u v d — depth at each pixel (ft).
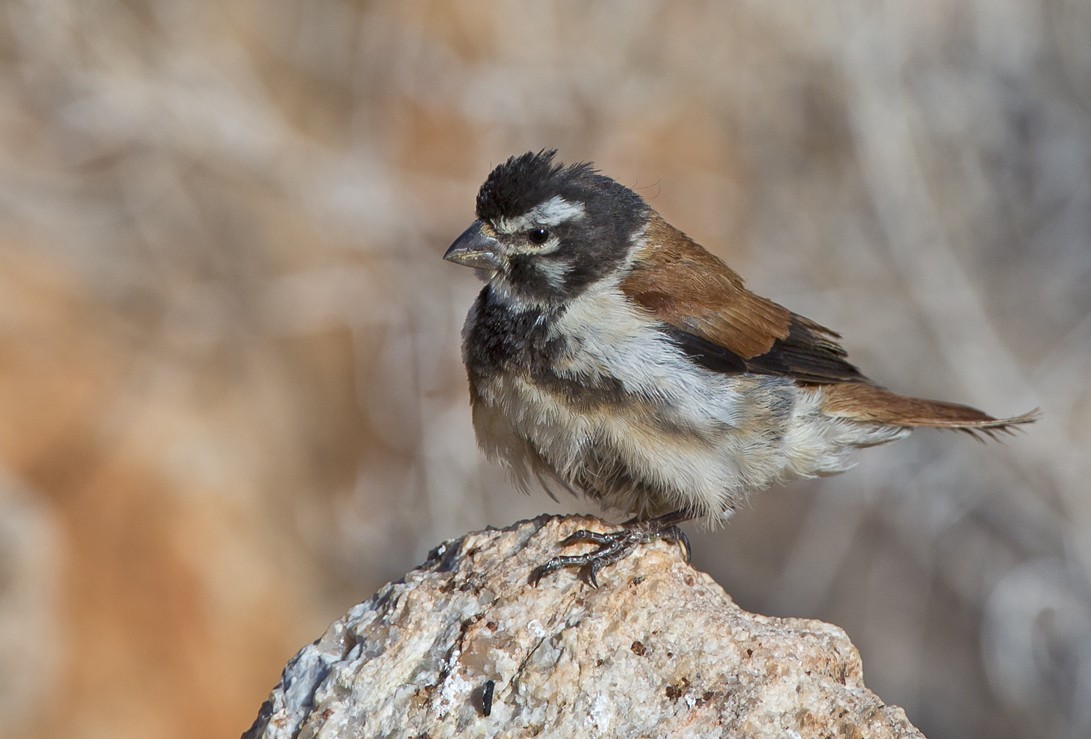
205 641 41.91
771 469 24.35
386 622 18.60
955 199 53.72
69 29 50.78
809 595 48.14
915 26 54.39
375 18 52.06
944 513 48.42
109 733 39.19
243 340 48.67
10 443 42.04
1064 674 45.78
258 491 45.62
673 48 53.01
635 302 23.17
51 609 39.75
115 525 42.22
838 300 50.96
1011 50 55.88
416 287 49.57
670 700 17.31
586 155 51.29
